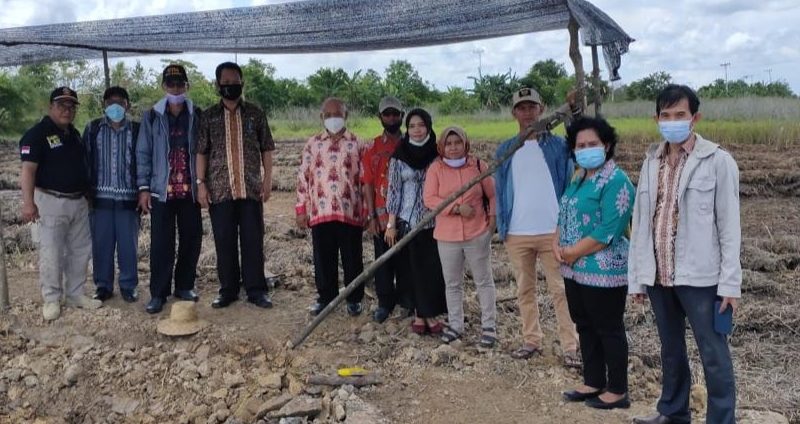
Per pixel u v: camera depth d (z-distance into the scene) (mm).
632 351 5641
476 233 5156
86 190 5957
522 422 4227
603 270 4137
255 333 5500
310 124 33906
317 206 5668
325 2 4645
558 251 4348
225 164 5836
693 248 3668
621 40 4734
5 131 28109
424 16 4762
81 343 5496
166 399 4941
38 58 6785
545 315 6410
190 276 6234
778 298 7199
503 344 5434
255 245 6051
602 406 4363
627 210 4078
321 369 4992
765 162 16062
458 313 5387
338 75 45625
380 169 5578
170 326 5504
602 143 4117
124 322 5746
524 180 4930
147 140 5902
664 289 3865
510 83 42719
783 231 10367
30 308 6000
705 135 20469
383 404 4520
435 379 4805
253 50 5840
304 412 4406
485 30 5379
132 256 6180
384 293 5781
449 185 5113
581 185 4266
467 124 30484
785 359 5586
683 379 4004
